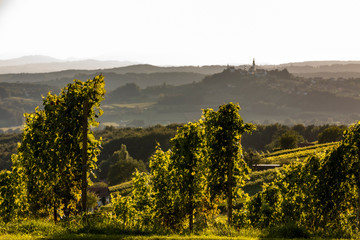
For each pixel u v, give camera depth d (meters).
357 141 38.56
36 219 37.00
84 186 36.88
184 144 40.56
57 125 37.19
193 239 29.66
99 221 35.12
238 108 40.69
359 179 38.38
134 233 32.66
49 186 38.06
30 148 38.25
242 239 29.91
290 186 41.34
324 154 41.03
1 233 29.41
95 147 38.19
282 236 32.28
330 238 32.44
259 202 43.47
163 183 41.53
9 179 41.38
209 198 40.88
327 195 38.88
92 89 37.06
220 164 40.19
